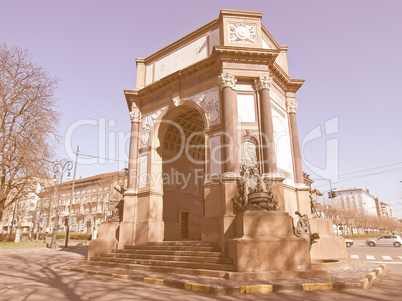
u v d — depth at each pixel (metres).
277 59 20.38
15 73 26.70
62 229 74.31
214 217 14.34
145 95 20.23
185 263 12.03
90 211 70.94
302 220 12.17
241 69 16.09
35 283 9.73
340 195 146.75
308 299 7.59
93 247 16.45
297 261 10.94
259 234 11.53
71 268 13.64
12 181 27.23
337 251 15.43
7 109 25.91
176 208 20.50
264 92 15.79
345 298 7.63
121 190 19.08
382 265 14.13
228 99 15.34
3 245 28.73
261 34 18.00
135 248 15.98
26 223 72.69
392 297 7.68
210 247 13.20
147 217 17.34
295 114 19.22
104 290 8.60
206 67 17.20
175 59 19.75
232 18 17.33
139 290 8.73
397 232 124.56
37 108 27.05
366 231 107.44
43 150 26.28
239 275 9.95
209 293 8.48
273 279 9.89
